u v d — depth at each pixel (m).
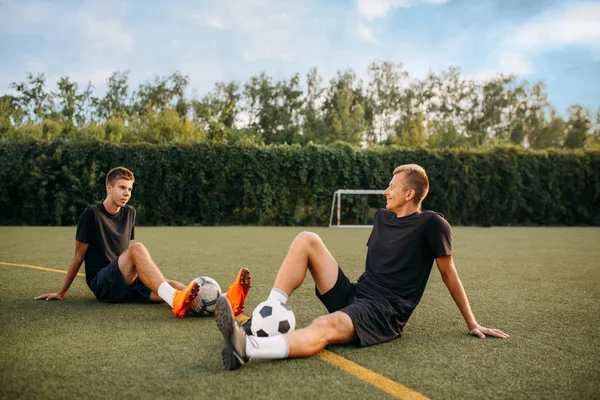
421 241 2.54
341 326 2.27
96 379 1.89
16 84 26.58
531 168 16.09
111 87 38.81
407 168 2.61
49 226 12.64
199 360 2.14
